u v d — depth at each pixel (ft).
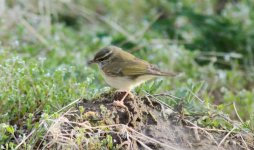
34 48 55.72
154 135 35.47
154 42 61.52
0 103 37.24
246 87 57.93
